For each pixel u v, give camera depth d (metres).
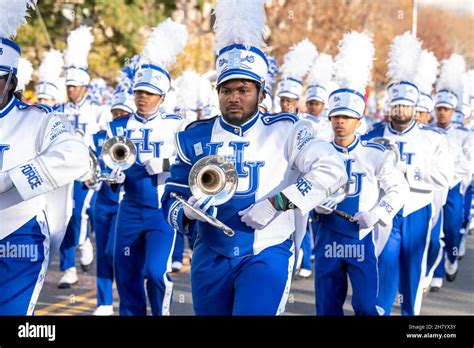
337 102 9.04
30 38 29.36
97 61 30.66
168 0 32.03
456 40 34.53
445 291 13.89
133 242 9.89
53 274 14.88
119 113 12.77
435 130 10.77
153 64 10.31
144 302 9.98
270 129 6.45
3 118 6.50
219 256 6.45
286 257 6.44
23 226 6.52
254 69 6.38
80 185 13.72
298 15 44.41
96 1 30.27
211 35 34.66
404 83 10.77
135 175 9.91
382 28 43.44
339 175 6.19
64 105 15.37
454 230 14.81
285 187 6.39
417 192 10.40
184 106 15.92
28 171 6.23
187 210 6.37
